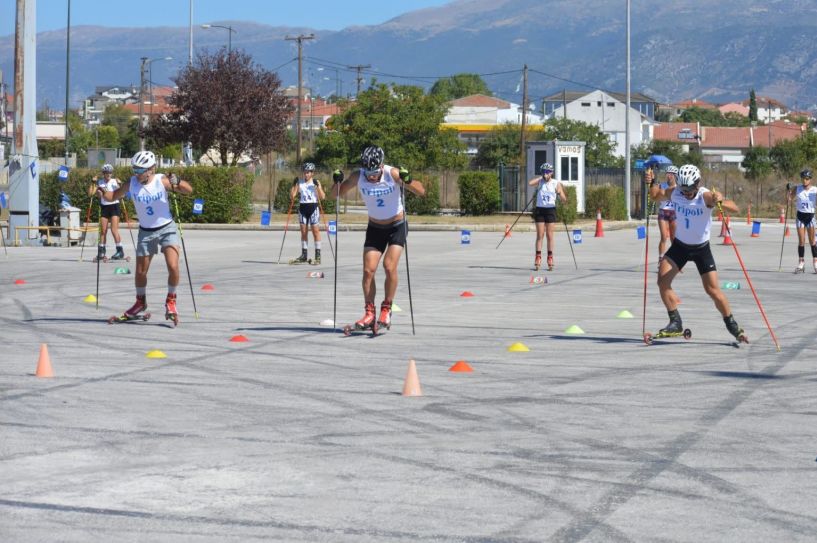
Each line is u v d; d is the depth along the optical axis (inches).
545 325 538.6
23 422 314.2
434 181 1865.2
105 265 878.4
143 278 536.1
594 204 1768.0
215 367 409.7
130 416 323.6
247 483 254.2
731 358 438.6
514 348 457.1
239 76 1982.0
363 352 448.5
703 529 222.8
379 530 221.3
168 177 528.7
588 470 267.1
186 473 262.2
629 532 220.8
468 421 320.2
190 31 2289.6
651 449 288.2
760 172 2746.1
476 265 906.1
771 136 5679.1
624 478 260.1
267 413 329.1
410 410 334.6
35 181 1118.4
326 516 230.2
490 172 1828.2
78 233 1117.1
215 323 537.3
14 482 253.6
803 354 449.4
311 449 286.0
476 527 223.5
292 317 560.7
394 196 494.6
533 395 359.3
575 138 3262.8
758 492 249.0
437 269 864.9
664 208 826.8
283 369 406.3
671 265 485.1
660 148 3526.1
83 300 636.7
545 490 250.1
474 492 248.1
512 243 1222.3
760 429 311.3
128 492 246.5
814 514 232.8
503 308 609.3
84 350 449.4
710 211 474.9
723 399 354.3
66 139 2406.5
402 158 2397.9
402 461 274.7
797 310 606.9
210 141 1993.1
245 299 643.5
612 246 1173.1
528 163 1812.3
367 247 501.0
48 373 387.9
